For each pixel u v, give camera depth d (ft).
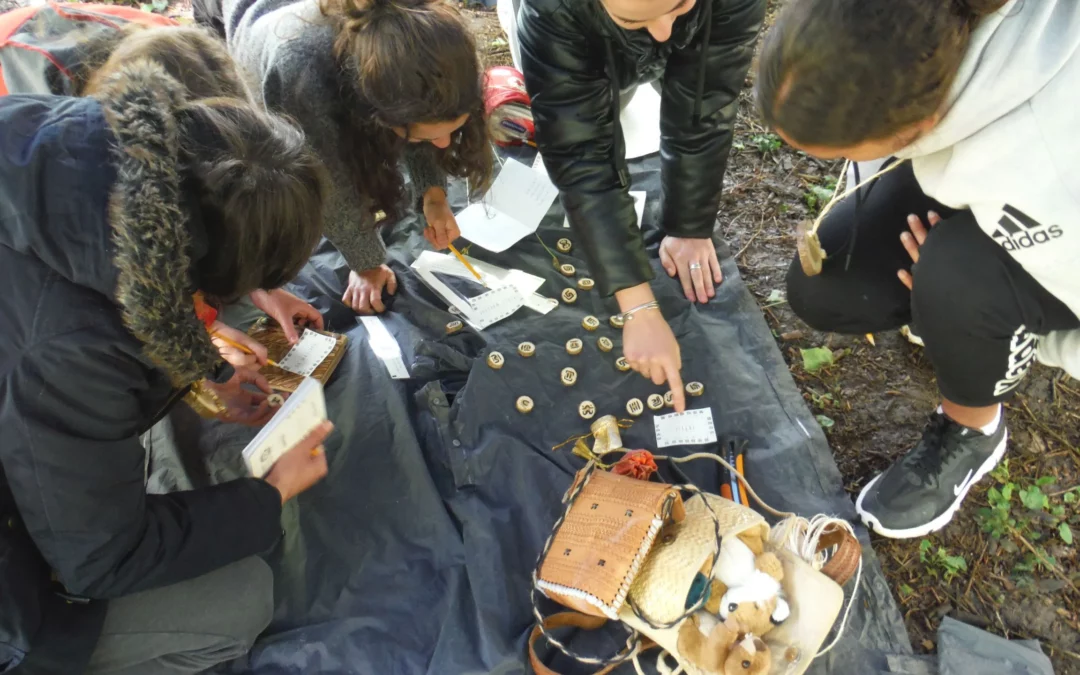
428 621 6.45
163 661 5.75
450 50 5.80
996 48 4.33
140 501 5.15
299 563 6.82
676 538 5.67
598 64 6.31
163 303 4.15
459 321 8.50
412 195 8.70
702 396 7.90
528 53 6.23
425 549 6.86
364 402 7.76
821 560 6.00
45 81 6.10
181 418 7.57
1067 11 4.30
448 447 7.52
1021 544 7.11
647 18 4.63
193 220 4.12
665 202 8.34
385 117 6.15
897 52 4.00
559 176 6.74
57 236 3.98
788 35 4.27
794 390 7.94
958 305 5.76
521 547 6.89
